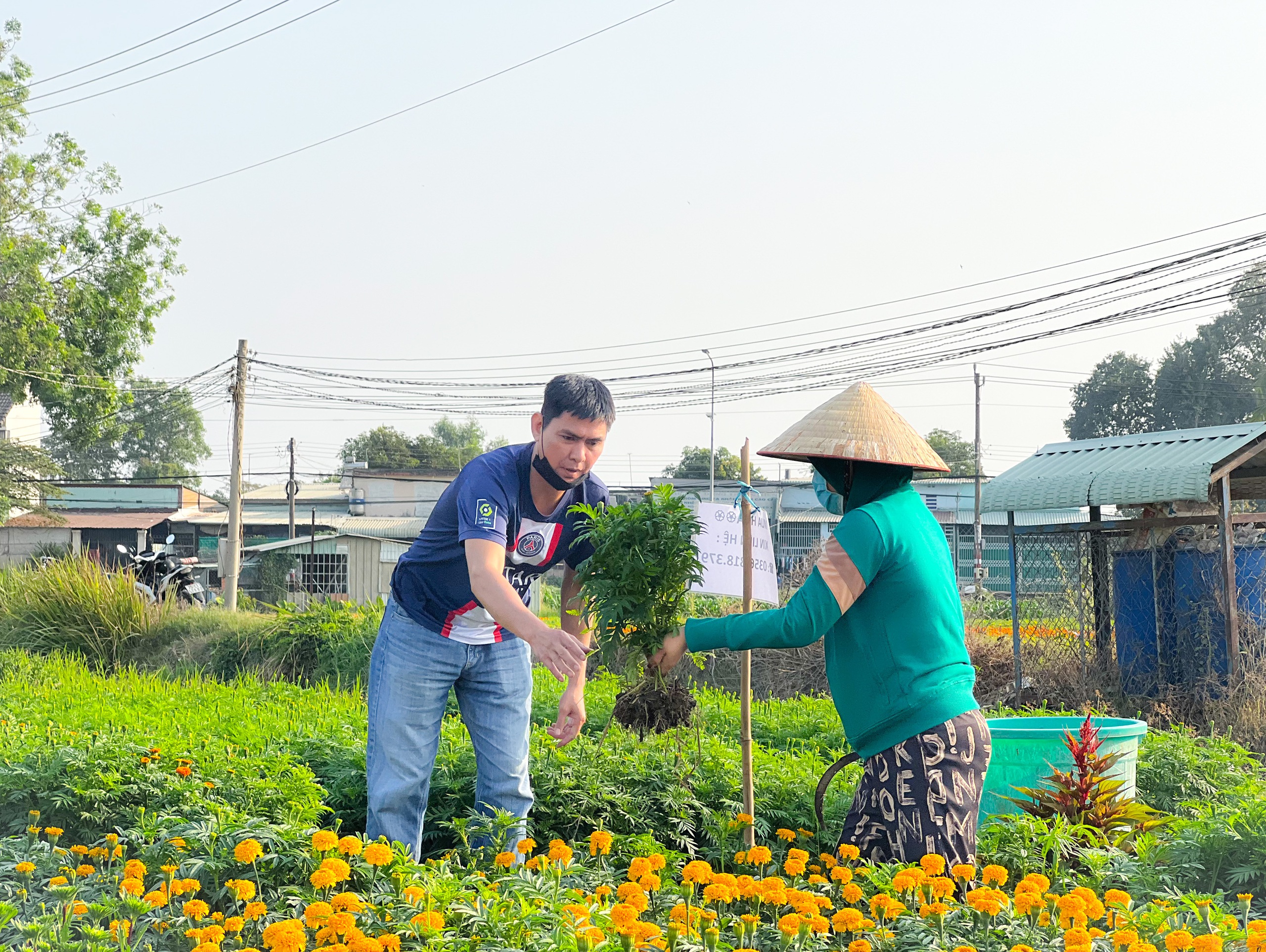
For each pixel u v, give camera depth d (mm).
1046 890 3160
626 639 3863
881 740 3611
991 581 37031
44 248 27812
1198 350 48688
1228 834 3809
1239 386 46875
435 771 4914
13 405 37875
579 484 4031
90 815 4371
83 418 29672
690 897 2939
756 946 3119
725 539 4562
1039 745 4586
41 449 31781
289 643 13352
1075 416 53000
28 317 27281
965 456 66438
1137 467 8242
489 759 4184
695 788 4816
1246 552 8133
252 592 28375
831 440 3766
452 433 102562
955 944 2934
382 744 4004
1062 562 9672
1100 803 4344
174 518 44688
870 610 3617
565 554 4156
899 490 3816
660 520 3770
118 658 14430
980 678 9258
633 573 3781
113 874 3623
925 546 3633
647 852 4012
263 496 54656
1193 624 8055
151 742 5438
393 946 2637
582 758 5035
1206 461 7715
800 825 4605
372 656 4156
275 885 3469
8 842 4102
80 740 5301
